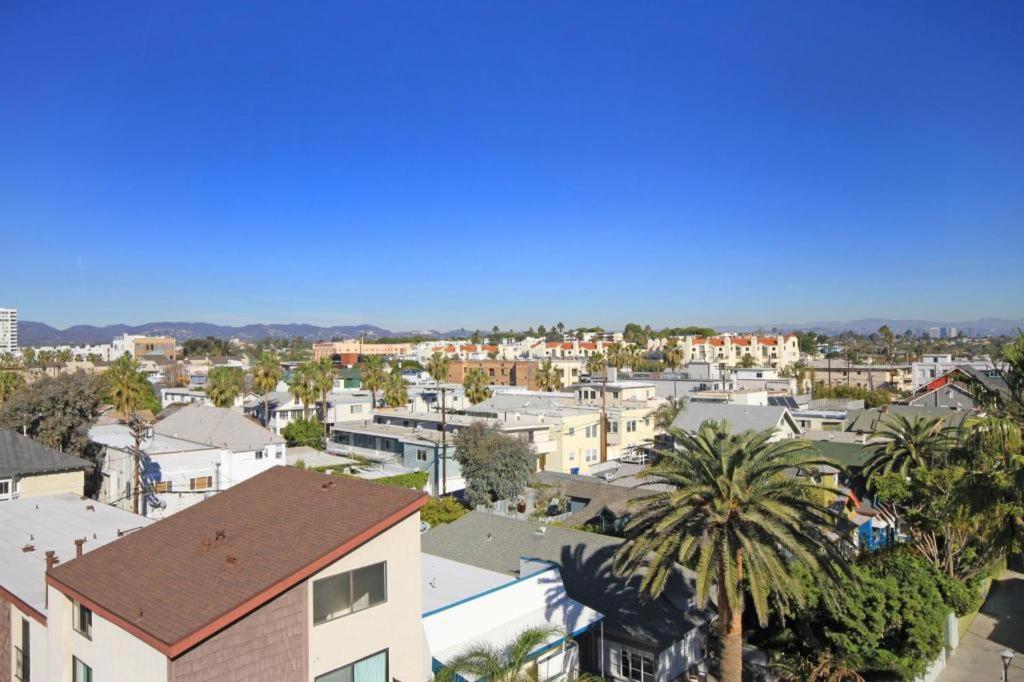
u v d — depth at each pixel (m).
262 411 78.44
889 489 32.78
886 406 58.00
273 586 13.63
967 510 21.33
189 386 125.12
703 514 20.39
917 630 22.17
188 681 12.60
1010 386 20.28
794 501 20.33
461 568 23.59
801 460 20.12
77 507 28.14
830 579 21.12
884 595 22.41
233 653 13.27
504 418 62.47
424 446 55.88
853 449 48.47
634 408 72.94
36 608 17.06
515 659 15.85
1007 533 21.05
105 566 15.84
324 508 16.84
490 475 46.16
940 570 28.98
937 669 24.98
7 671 18.41
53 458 34.22
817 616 23.70
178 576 14.68
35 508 27.91
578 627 21.81
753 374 105.81
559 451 63.00
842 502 39.47
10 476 32.09
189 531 16.98
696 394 75.69
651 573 20.03
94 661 14.70
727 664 20.31
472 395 80.12
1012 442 19.05
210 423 52.75
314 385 73.62
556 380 108.94
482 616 20.11
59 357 183.12
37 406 45.59
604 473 54.19
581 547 27.72
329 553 14.62
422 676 16.70
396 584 16.19
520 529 30.00
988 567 30.55
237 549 15.44
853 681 22.14
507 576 22.64
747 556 19.28
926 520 30.39
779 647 24.75
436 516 42.22
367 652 15.52
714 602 25.33
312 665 14.51
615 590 24.94
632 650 22.80
